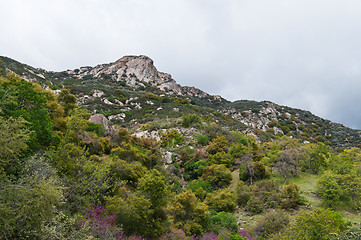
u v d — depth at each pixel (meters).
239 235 15.14
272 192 21.72
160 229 12.73
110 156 22.56
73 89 82.56
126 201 12.52
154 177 14.27
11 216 6.84
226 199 21.98
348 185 19.59
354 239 8.98
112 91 89.81
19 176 9.22
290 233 11.92
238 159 33.50
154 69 151.12
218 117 90.50
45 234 6.94
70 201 11.04
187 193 17.12
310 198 20.97
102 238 9.02
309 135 96.44
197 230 15.02
